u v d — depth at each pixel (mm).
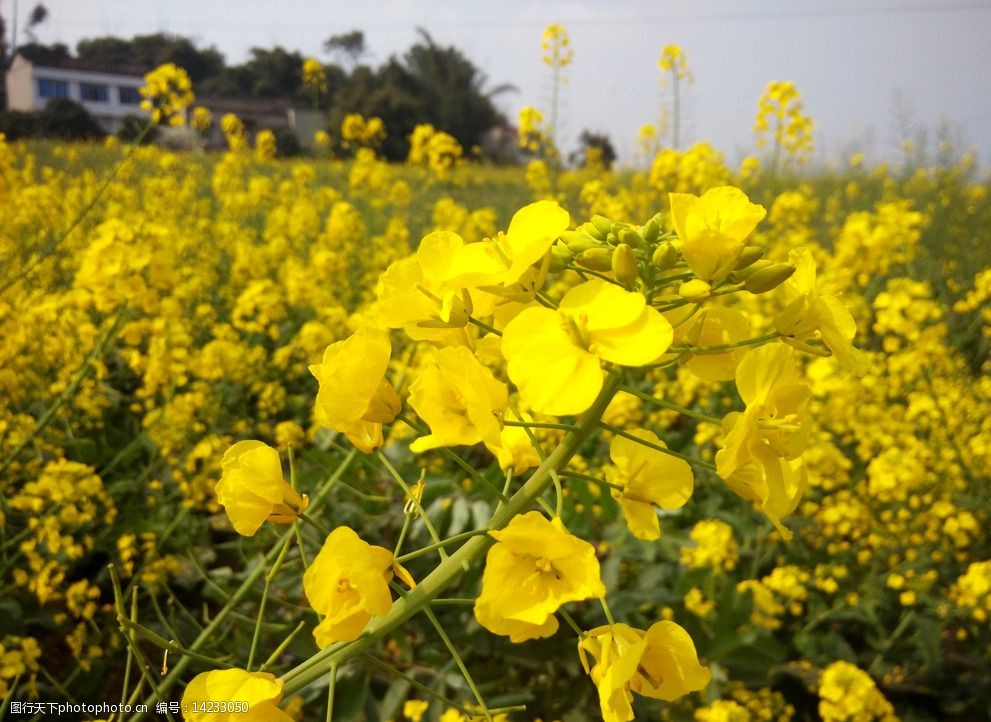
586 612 213
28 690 187
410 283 99
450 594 214
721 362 104
